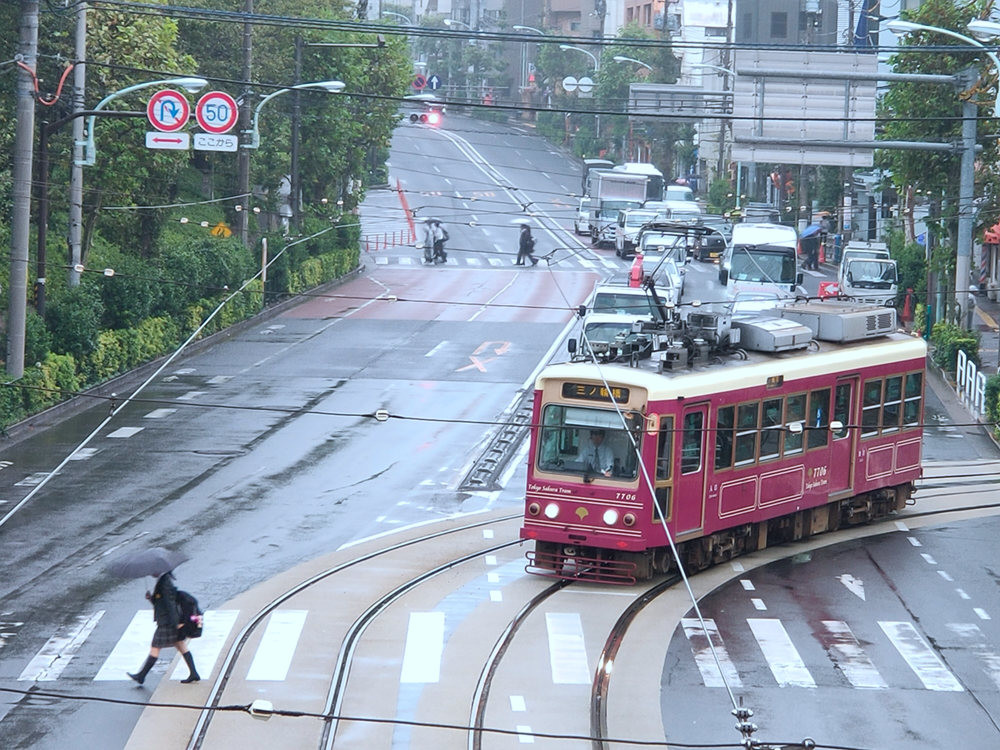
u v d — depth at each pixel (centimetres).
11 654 6669
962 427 13488
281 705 6003
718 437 8350
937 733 5872
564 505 8006
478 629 7131
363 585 7881
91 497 9800
